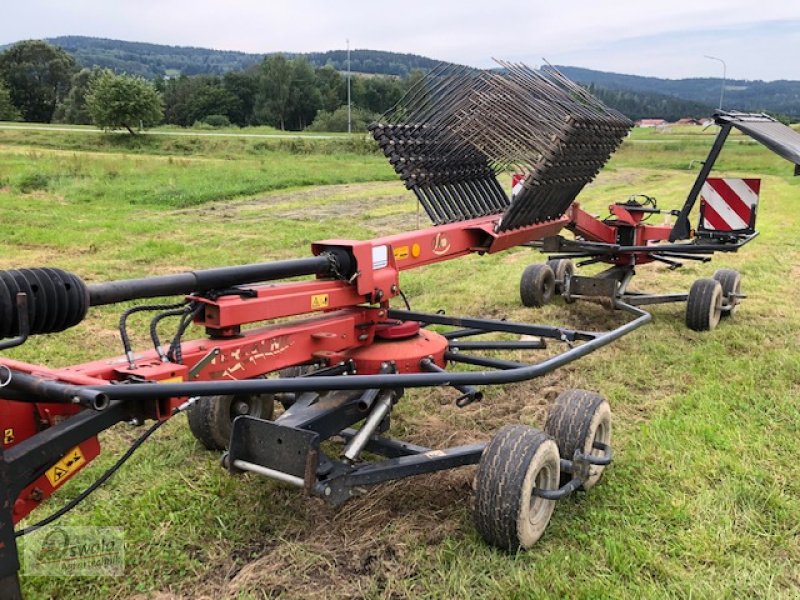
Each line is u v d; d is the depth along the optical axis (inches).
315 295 153.8
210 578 135.1
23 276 100.9
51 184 797.2
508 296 358.6
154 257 441.1
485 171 235.9
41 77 3447.3
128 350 121.7
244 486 166.2
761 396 221.6
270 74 3479.3
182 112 3459.6
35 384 97.1
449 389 233.6
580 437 157.0
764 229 586.9
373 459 184.1
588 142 221.3
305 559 139.3
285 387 114.7
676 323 313.7
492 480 136.4
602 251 305.6
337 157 1478.8
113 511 155.0
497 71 217.5
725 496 161.0
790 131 296.4
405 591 130.1
